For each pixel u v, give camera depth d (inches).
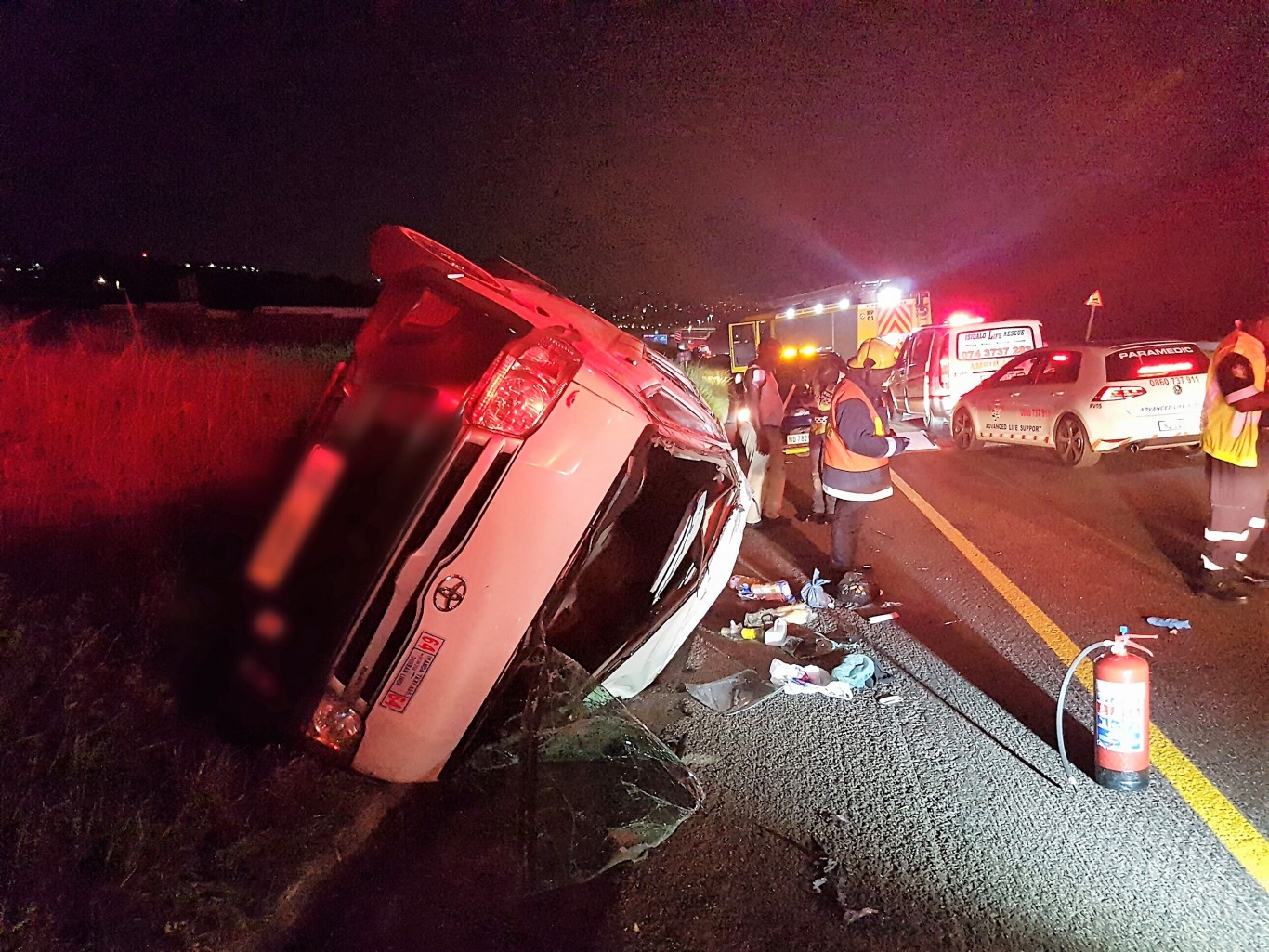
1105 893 131.0
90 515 211.2
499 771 147.3
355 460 138.1
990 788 159.0
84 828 121.5
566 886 130.6
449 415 133.3
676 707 192.1
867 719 185.9
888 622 241.6
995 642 225.8
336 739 125.9
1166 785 159.2
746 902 128.3
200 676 145.2
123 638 164.1
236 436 257.8
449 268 146.7
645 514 196.5
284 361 410.3
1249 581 259.0
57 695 145.6
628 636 171.5
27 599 174.1
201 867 121.6
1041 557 294.4
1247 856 138.9
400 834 137.9
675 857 138.5
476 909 124.4
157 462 233.5
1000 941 121.0
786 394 510.3
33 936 104.9
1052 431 447.2
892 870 135.9
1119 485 396.8
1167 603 248.1
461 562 124.2
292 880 124.4
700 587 178.9
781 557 307.0
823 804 153.9
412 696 125.1
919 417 642.2
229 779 135.5
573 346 136.2
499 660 126.3
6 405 244.2
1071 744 174.2
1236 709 185.6
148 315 543.2
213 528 175.2
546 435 125.6
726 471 181.6
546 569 126.1
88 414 249.1
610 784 147.9
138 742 139.3
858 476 266.8
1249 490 240.7
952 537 324.5
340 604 130.6
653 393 162.7
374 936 118.3
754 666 213.0
